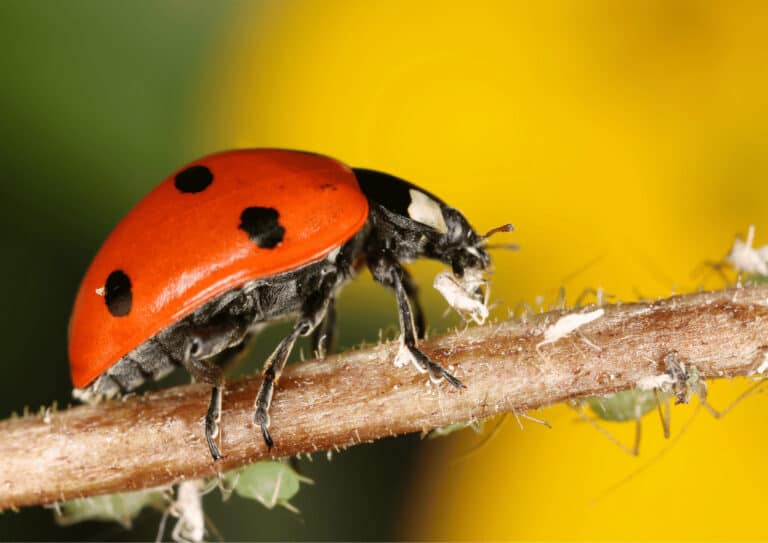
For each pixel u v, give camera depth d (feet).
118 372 0.15
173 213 0.15
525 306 0.15
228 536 0.16
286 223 0.15
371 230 0.16
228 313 0.15
